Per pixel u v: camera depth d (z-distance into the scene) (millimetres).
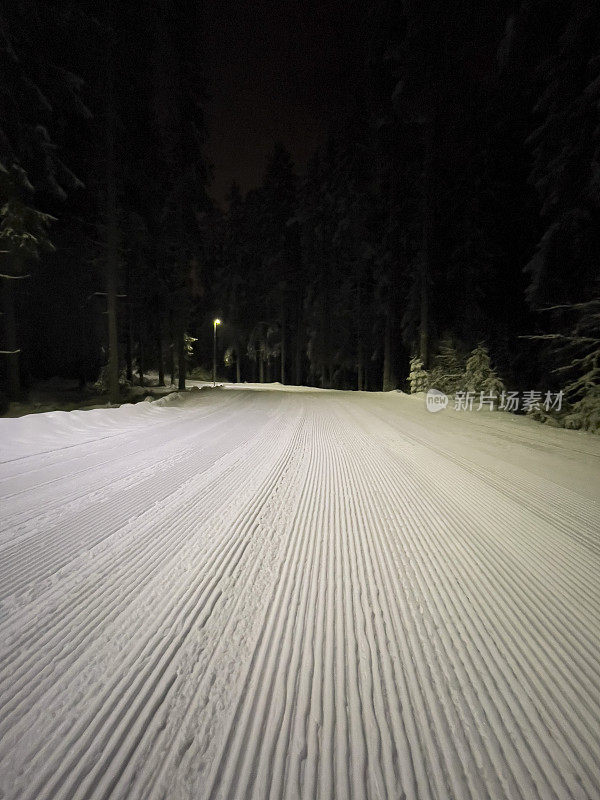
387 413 13133
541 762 1394
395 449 6941
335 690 1678
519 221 22156
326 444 7324
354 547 3066
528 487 4742
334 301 38469
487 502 4172
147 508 3857
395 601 2348
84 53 15688
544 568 2795
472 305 23562
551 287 12758
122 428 8984
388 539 3225
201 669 1771
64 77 14141
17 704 1559
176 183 25000
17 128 13008
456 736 1485
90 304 23125
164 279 28641
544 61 11359
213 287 49656
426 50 23469
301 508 3906
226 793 1252
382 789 1280
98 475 5016
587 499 4332
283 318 43406
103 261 20141
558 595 2457
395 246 28250
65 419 8367
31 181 14320
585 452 6938
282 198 42562
